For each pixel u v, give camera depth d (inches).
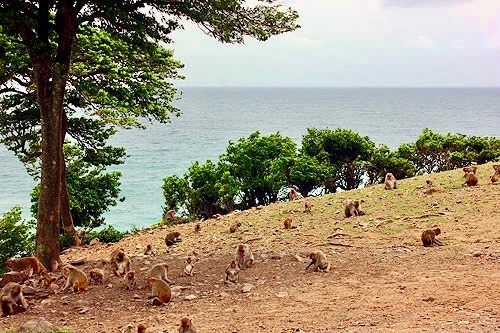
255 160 1375.5
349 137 1526.8
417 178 1021.8
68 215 1050.7
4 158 4092.0
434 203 776.9
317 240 664.4
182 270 582.6
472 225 645.9
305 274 531.2
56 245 671.1
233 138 5482.3
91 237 1127.6
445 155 1513.3
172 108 1034.7
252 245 685.9
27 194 2687.0
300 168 1368.1
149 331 395.9
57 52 665.6
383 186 1002.7
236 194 1336.1
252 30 664.4
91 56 880.3
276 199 1424.7
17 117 971.9
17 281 572.7
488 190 810.8
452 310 391.2
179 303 473.7
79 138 1080.2
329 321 389.1
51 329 410.6
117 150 1139.9
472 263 515.8
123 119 1006.4
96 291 527.8
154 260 648.4
